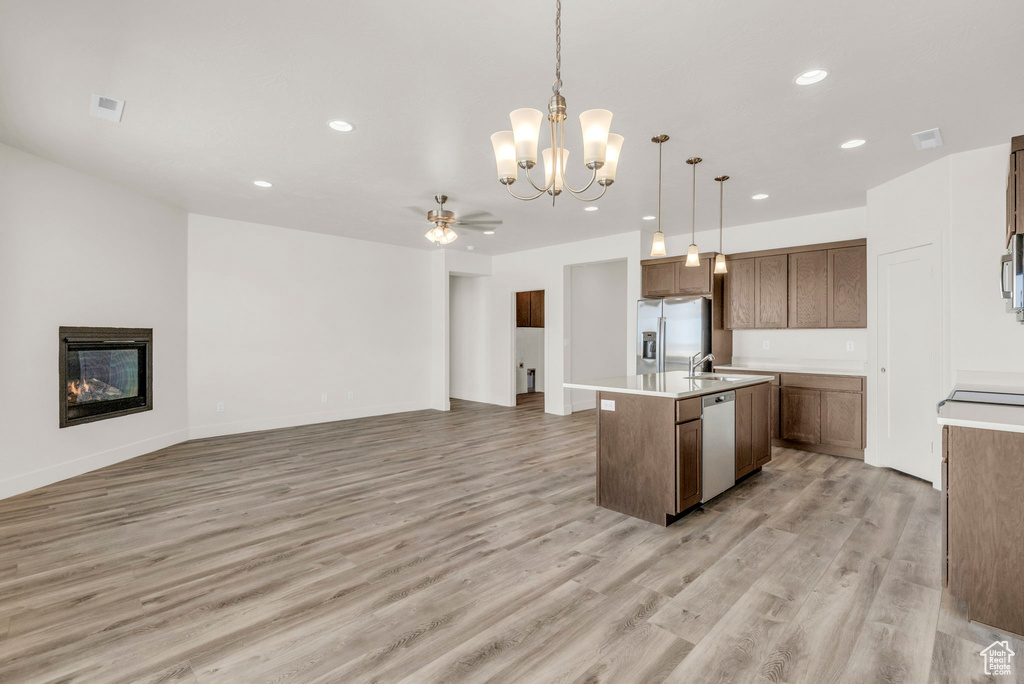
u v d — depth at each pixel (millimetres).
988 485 1978
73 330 3918
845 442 4574
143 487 3729
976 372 3402
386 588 2273
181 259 5188
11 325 3480
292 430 5906
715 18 2025
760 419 4043
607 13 1988
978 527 1991
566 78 2504
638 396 3145
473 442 5285
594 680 1670
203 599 2176
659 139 3270
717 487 3402
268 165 3793
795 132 3160
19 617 2029
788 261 5109
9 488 3479
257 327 5840
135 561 2531
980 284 3391
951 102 2760
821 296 4891
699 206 4914
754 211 5129
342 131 3166
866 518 3131
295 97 2717
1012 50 2250
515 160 2152
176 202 4879
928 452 3811
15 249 3498
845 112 2885
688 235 6242
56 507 3291
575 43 2201
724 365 5676
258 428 5863
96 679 1665
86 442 4109
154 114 2922
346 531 2926
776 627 1971
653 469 3072
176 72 2457
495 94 2678
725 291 5668
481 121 3016
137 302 4602
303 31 2119
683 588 2273
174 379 5117
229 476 4023
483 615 2057
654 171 3887
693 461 3133
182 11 1985
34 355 3643
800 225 5352
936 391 3701
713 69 2420
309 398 6312
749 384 3836
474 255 7895
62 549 2666
